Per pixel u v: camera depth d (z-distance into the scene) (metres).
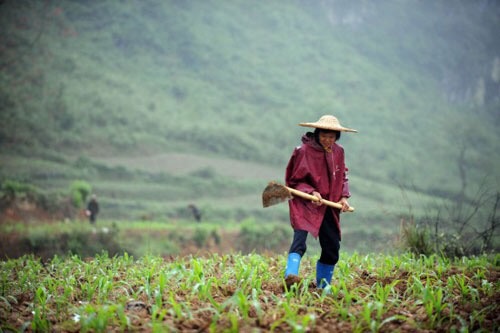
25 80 120.25
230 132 125.12
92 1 196.25
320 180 5.67
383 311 4.78
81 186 38.59
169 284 6.04
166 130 121.81
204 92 166.12
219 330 4.28
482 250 8.68
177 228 34.25
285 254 8.47
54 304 5.45
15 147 84.25
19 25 152.12
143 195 72.25
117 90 144.38
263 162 115.31
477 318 4.52
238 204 74.50
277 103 167.88
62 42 162.75
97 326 4.45
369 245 9.66
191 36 198.12
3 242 20.94
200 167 96.69
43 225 27.75
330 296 5.38
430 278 6.23
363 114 173.50
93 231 23.56
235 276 6.39
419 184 116.56
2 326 4.62
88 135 104.19
